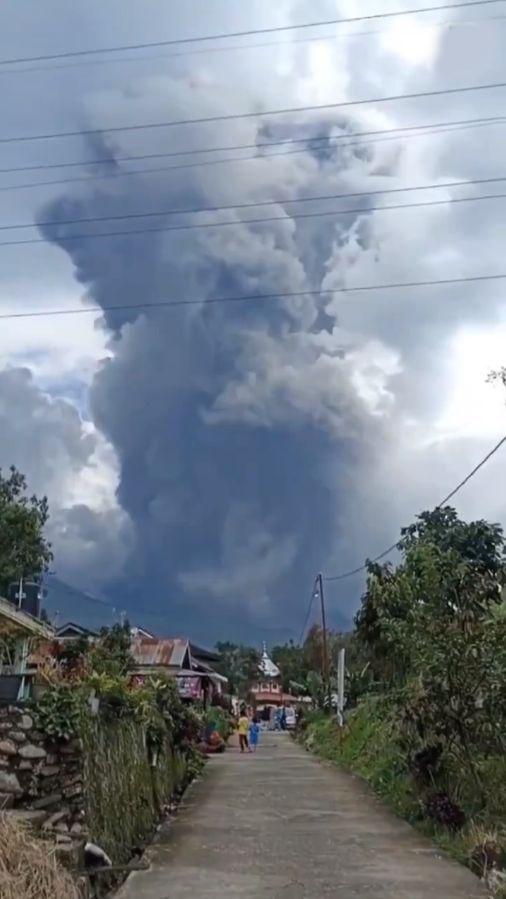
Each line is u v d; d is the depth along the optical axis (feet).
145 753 41.34
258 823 41.83
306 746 113.19
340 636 173.17
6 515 124.67
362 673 85.87
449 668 36.96
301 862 31.86
